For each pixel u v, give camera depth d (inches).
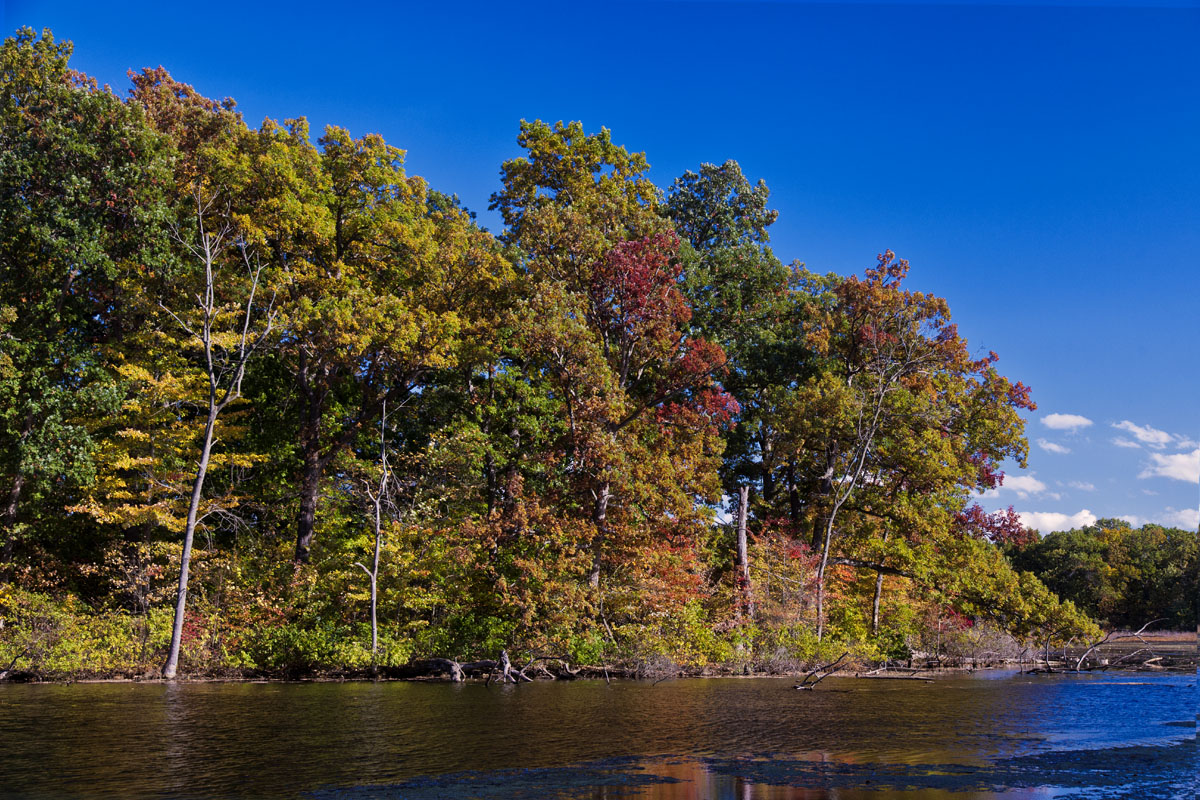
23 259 1242.0
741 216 1920.5
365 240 1421.0
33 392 1176.8
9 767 423.2
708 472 1373.0
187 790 372.5
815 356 1787.6
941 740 520.1
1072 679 1069.1
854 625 1510.8
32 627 989.2
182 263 1256.2
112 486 1197.7
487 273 1407.5
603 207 1489.9
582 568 1181.7
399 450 1530.5
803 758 455.5
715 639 1211.2
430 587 1204.5
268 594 1197.1
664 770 421.4
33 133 1189.7
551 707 703.7
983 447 1734.7
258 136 1350.9
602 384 1253.1
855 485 1656.0
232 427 1284.4
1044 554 3550.7
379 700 757.3
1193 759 451.5
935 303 1684.3
